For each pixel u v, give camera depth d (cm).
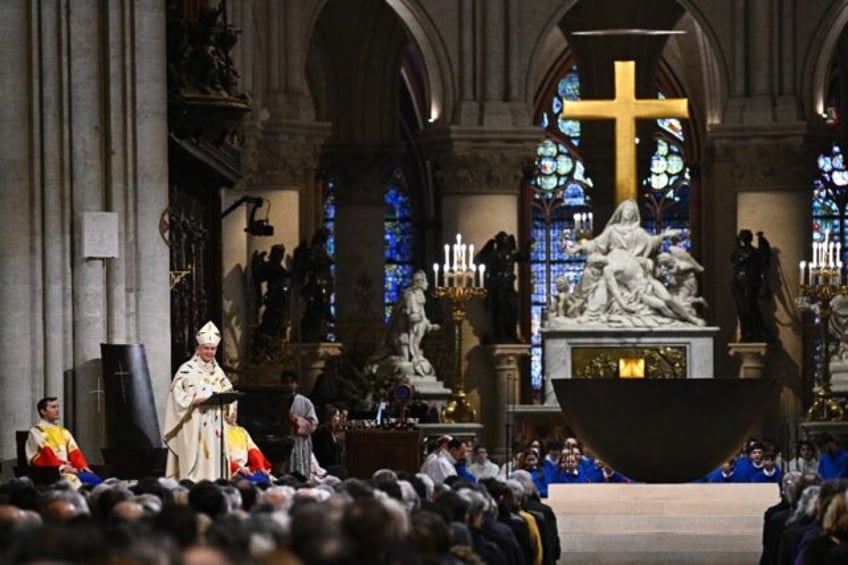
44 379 3194
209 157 3931
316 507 1418
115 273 3259
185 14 3925
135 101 3278
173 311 3900
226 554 1088
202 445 2986
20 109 3173
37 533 1100
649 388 3769
